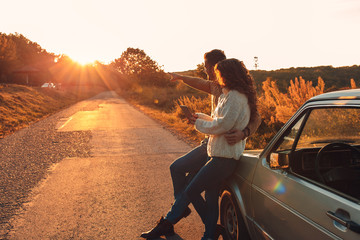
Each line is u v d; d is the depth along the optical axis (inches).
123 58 3779.5
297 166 87.8
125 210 168.1
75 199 185.3
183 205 127.9
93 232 142.7
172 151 329.4
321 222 67.9
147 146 357.7
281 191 84.7
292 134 89.0
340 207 62.9
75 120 635.5
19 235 140.3
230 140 105.3
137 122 601.6
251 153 115.9
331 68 2377.0
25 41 3718.0
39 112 820.0
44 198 187.3
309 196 73.0
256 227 100.0
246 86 104.7
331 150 88.3
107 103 1278.3
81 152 324.2
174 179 135.6
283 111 327.3
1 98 804.6
